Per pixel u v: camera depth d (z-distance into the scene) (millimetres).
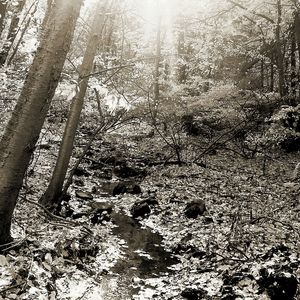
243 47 20312
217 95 14984
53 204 7605
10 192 4469
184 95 17047
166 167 13906
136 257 6211
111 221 7941
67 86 7527
